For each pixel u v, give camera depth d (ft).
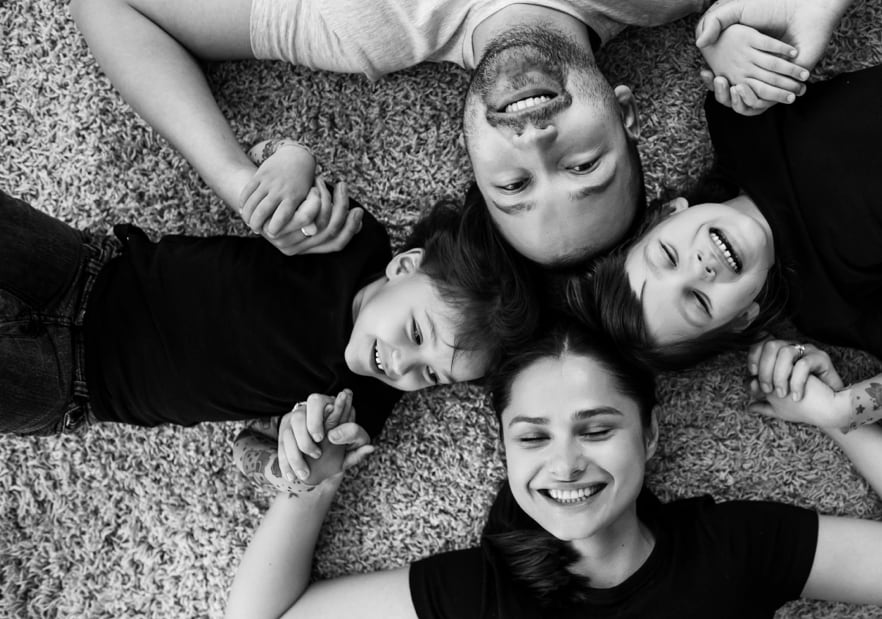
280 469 3.80
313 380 3.85
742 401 4.20
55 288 3.80
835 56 4.05
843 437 4.04
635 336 3.62
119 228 4.01
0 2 4.23
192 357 3.82
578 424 3.60
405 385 3.86
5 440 4.29
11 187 4.27
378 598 3.92
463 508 4.30
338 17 3.76
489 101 3.32
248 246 3.92
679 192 4.03
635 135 3.61
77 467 4.31
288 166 3.74
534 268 3.82
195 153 3.85
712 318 3.58
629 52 4.13
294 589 4.01
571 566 3.82
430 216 4.05
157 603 4.34
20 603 4.30
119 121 4.23
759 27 3.69
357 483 4.31
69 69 4.24
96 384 3.88
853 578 3.79
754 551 3.78
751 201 3.77
